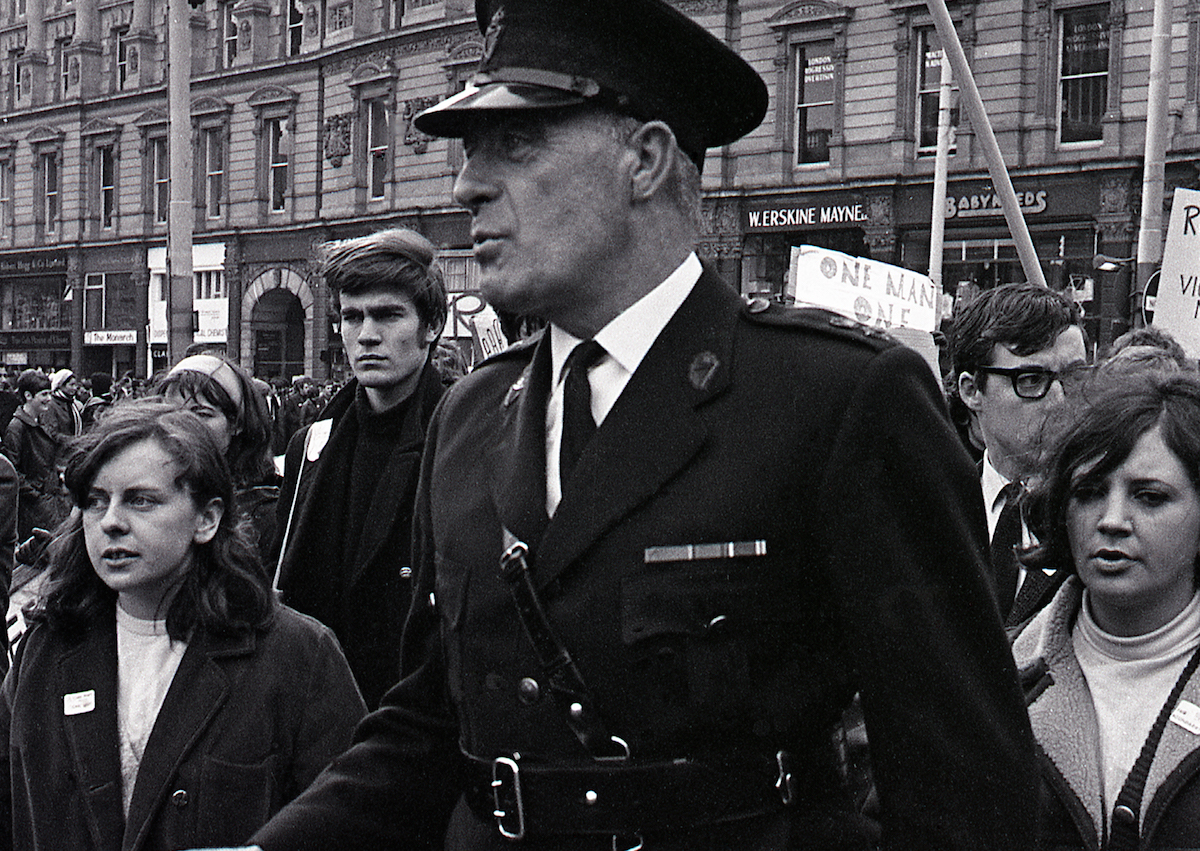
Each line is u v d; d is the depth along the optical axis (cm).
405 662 218
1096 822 250
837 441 173
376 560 396
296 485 444
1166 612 257
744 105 195
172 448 298
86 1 4062
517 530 182
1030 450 358
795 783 177
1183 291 728
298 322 3700
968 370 393
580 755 174
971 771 168
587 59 180
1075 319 389
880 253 2511
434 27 3138
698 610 170
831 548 172
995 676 174
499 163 184
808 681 177
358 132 3381
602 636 172
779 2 2609
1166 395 256
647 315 184
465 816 193
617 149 182
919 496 172
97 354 4106
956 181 2403
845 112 2552
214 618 301
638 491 174
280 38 3619
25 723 302
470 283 3041
